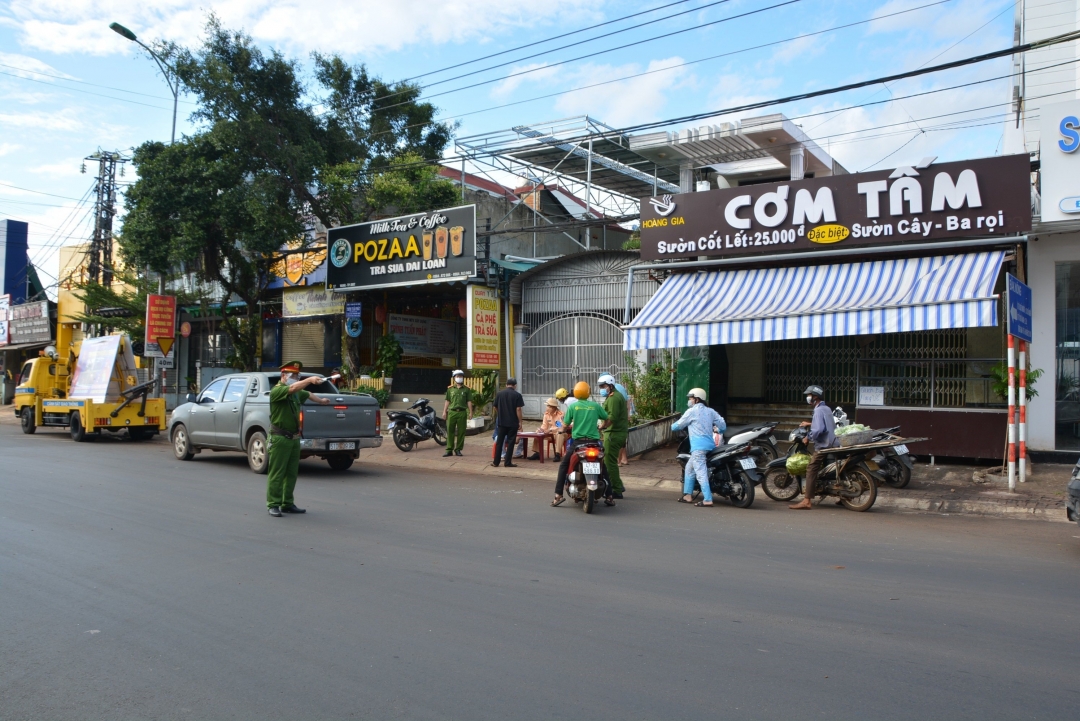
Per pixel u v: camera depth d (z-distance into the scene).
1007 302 11.44
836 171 21.72
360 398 14.08
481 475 14.55
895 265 13.94
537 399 20.61
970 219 13.33
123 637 5.24
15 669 4.69
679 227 16.00
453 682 4.48
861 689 4.39
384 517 9.66
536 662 4.79
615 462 11.29
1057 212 12.65
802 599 6.17
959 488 11.81
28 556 7.41
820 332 12.80
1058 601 6.17
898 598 6.22
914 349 16.27
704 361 17.03
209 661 4.81
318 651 4.97
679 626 5.48
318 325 26.34
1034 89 15.44
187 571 6.91
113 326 29.89
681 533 8.93
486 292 20.34
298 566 7.12
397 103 24.14
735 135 18.22
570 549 7.96
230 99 20.98
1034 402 13.42
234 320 28.41
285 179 22.28
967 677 4.57
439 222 20.28
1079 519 8.16
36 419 22.19
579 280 20.27
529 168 26.53
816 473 10.79
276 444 9.67
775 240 15.05
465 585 6.52
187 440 15.54
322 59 23.66
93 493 11.17
